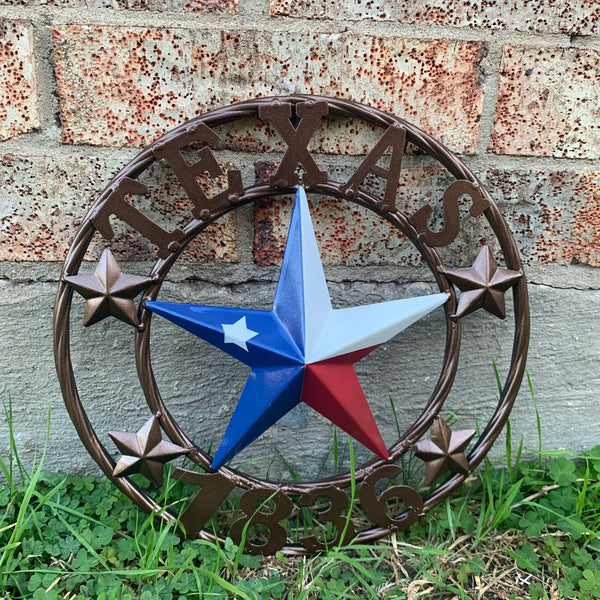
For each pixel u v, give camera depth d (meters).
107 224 0.39
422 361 0.48
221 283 0.45
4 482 0.48
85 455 0.49
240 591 0.39
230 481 0.42
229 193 0.40
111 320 0.45
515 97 0.42
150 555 0.41
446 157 0.41
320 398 0.41
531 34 0.41
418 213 0.41
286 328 0.41
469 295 0.42
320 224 0.44
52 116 0.41
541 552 0.45
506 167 0.44
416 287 0.46
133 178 0.39
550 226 0.45
